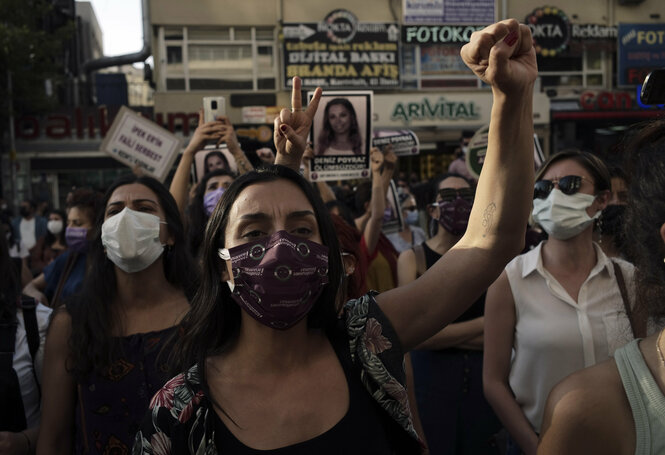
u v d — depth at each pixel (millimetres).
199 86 20781
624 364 1242
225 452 1406
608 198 2592
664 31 21359
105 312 2377
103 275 2471
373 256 4395
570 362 2428
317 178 4715
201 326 1582
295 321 1455
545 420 1304
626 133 1377
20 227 12523
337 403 1466
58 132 21031
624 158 1314
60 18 20656
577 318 2445
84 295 2420
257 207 1502
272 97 20891
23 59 18453
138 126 5492
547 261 2605
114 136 5484
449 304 1559
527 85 1385
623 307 2434
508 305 2578
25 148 20984
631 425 1214
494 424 3221
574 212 2523
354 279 2668
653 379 1203
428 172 21375
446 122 21266
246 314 1520
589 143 22000
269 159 4312
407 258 3508
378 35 20812
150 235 2469
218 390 1474
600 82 21781
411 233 6262
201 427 1421
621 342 2391
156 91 20609
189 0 20422
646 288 1276
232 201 1543
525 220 1534
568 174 2553
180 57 20688
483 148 5184
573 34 21266
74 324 2340
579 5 21297
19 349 2584
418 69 21312
